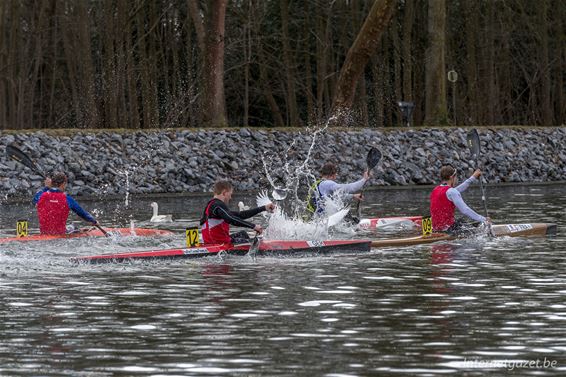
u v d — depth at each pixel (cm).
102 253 4241
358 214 5334
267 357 2286
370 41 10925
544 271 3597
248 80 14025
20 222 4784
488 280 3384
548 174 11450
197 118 12438
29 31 12506
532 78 16275
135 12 11531
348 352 2331
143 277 3512
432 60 11694
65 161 8950
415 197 8331
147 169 9275
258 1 13138
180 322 2680
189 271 3666
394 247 4409
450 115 15550
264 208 4244
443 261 3916
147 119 11756
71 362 2248
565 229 5153
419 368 2184
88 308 2891
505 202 7425
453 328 2586
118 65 11538
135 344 2422
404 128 11181
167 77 13275
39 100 13900
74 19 12006
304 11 13762
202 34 11662
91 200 8281
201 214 6594
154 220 6022
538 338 2464
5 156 8744
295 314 2784
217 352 2336
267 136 10281
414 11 14438
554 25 15550
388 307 2884
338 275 3544
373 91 14700
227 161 9750
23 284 3350
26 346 2403
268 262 3925
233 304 2947
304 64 14688
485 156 11156
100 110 11788
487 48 14125
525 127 12150
